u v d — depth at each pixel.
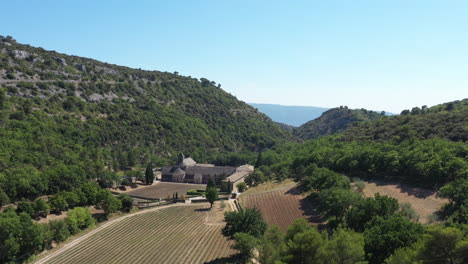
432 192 84.81
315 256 44.31
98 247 82.94
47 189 108.75
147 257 75.69
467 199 64.69
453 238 38.97
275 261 46.94
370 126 164.38
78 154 139.25
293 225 55.34
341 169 117.81
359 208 65.50
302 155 150.00
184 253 76.81
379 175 104.94
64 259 76.00
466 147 92.75
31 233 76.31
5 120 132.88
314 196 100.94
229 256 72.62
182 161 177.38
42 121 148.75
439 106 176.88
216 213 110.81
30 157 116.31
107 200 105.81
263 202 109.44
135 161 170.62
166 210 117.56
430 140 109.12
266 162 174.62
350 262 44.00
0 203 93.88
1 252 71.62
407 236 47.75
